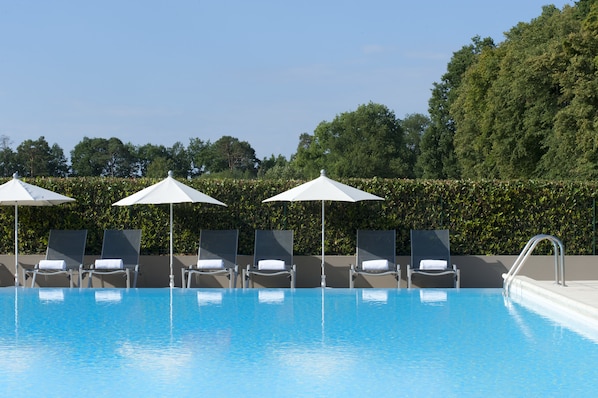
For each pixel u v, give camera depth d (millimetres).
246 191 15008
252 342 8500
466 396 6066
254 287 14805
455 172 66812
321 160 82938
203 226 15047
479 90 46625
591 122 31281
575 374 6828
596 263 14633
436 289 13242
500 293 12812
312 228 15000
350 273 13852
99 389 6371
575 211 14836
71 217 15078
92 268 13961
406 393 6168
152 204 15031
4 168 95812
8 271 14836
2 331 9266
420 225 14906
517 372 6926
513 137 39812
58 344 8414
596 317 9273
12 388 6426
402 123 92188
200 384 6527
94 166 103812
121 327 9531
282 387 6402
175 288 13469
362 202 14922
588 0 38125
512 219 14859
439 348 8102
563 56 33969
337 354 7816
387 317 10281
